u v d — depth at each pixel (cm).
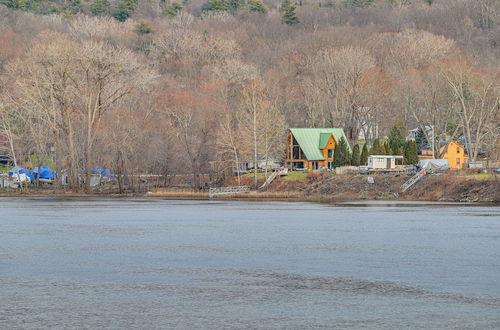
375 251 12888
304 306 8900
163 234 15638
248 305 8969
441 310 8712
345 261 11825
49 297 9375
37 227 17275
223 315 8538
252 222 18300
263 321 8300
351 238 14725
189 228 16862
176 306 8938
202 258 12175
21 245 13862
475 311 8662
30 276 10656
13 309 8819
